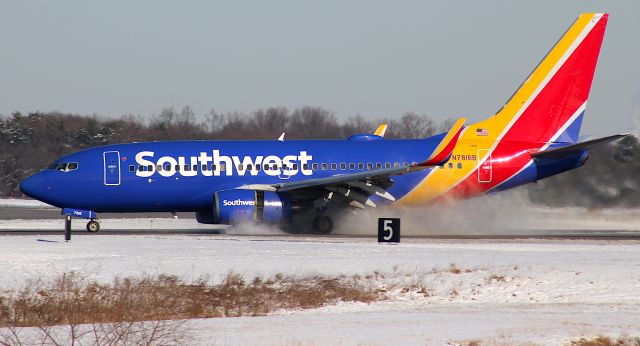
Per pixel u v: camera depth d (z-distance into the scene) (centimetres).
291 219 13988
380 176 13650
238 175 14462
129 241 12094
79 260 9794
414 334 6025
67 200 14325
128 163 14400
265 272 9144
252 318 7081
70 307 7725
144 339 6041
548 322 6544
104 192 14325
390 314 7150
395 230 12125
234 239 12619
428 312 7294
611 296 8012
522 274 8912
